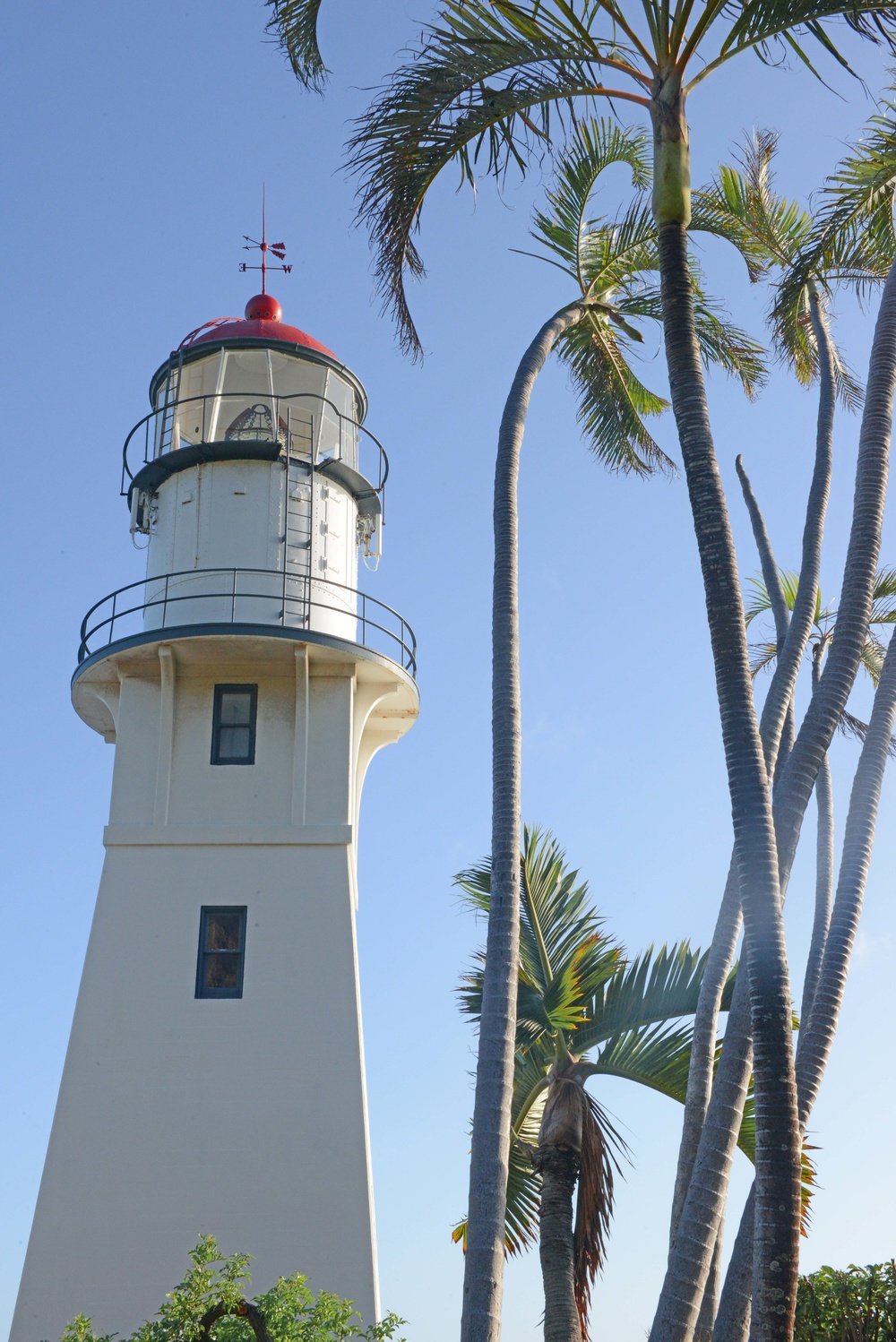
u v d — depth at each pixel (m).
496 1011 12.81
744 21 12.38
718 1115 11.87
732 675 10.97
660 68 12.66
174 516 24.38
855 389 19.95
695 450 11.70
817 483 17.64
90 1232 20.00
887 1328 13.27
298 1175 20.34
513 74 13.45
